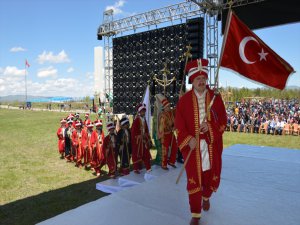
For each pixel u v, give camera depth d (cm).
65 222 345
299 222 336
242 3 989
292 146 1470
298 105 3700
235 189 455
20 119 3453
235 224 329
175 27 1130
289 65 360
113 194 442
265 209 374
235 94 6200
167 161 718
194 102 328
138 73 1260
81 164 1003
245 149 823
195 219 322
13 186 794
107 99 1477
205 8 1030
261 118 2083
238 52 367
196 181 320
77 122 1031
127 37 1283
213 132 327
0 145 1509
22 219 573
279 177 526
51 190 757
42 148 1411
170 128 702
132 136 719
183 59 874
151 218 354
